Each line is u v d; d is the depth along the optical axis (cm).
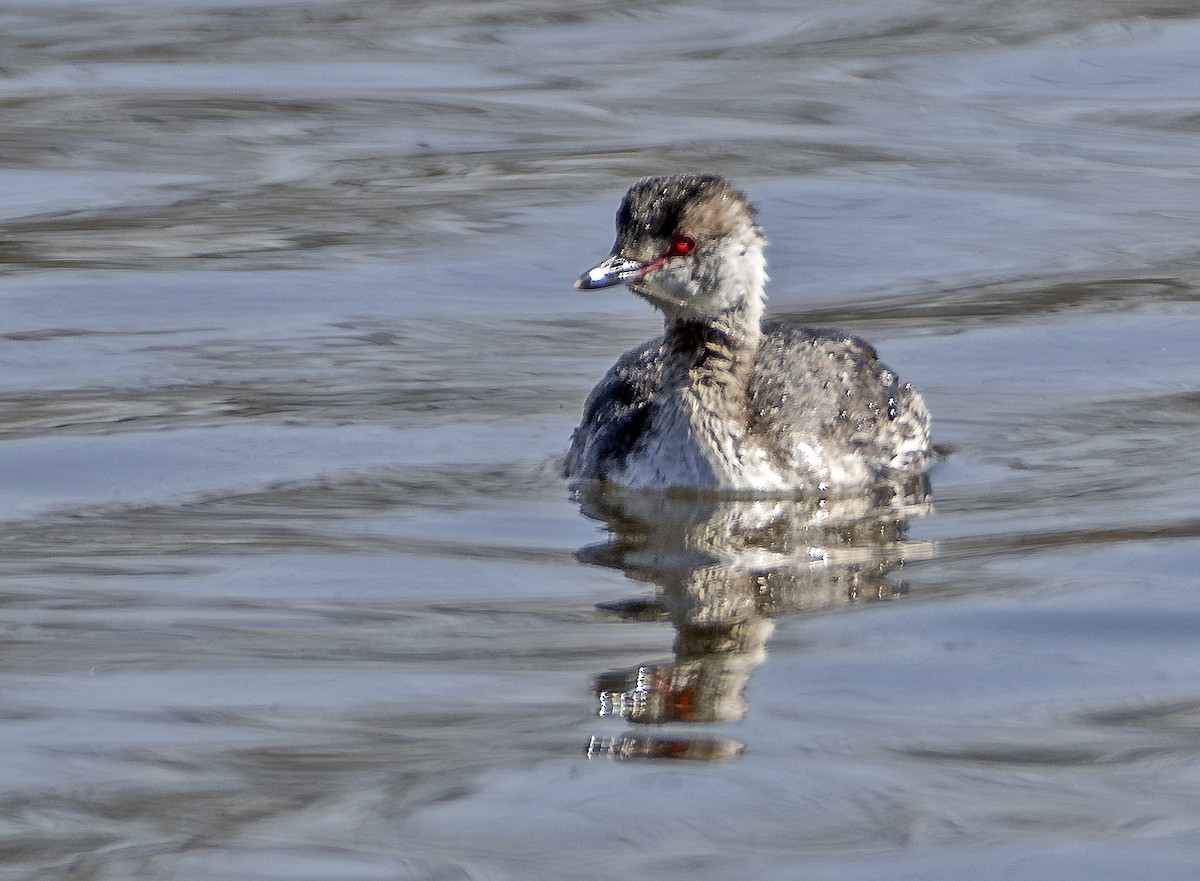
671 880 771
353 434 1517
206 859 790
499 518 1320
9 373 1681
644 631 1080
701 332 1433
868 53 3019
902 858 788
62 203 2288
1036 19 3180
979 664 1013
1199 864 778
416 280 2005
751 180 2364
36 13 3284
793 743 911
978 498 1366
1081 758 885
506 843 806
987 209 2262
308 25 3222
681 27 3225
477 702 964
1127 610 1095
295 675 1002
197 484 1386
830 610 1118
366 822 823
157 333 1812
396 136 2598
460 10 3309
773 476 1398
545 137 2580
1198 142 2569
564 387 1666
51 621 1087
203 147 2539
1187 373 1673
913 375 1692
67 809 838
